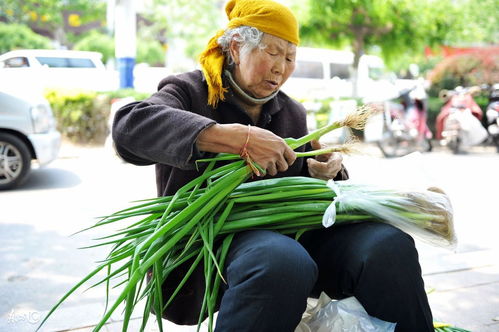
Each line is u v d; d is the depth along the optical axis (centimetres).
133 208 143
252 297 119
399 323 137
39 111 566
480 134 838
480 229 429
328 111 986
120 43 1041
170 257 142
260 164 132
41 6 2094
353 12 1159
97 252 372
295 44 152
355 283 138
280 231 144
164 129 133
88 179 630
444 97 909
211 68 154
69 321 235
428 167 174
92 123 929
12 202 512
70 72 1215
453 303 261
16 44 1953
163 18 2091
